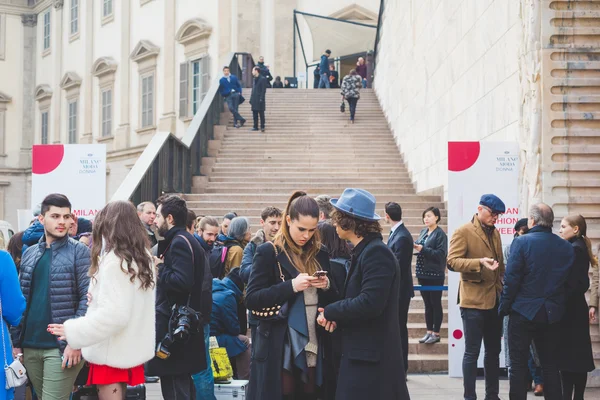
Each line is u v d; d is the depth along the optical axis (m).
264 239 6.77
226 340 6.81
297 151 16.53
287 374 4.44
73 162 8.94
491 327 6.55
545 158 8.02
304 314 4.45
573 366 6.30
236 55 22.80
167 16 30.28
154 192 11.66
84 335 4.30
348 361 4.30
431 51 13.83
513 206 7.98
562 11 8.12
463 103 11.54
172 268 5.18
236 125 18.03
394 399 4.27
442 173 12.90
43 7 38.44
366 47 27.55
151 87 30.88
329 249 5.22
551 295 5.89
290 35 27.62
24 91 38.84
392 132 17.97
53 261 5.08
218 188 14.48
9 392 4.44
